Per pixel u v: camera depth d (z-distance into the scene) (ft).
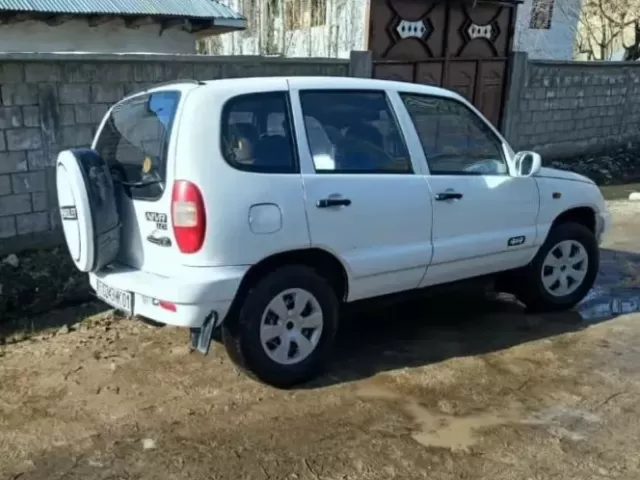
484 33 37.88
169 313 11.27
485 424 11.38
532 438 10.94
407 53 35.47
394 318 16.39
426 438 10.90
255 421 11.35
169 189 11.12
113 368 13.26
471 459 10.31
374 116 13.35
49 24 30.71
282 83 12.29
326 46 38.50
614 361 13.99
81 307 16.78
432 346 14.67
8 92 18.80
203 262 11.13
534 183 15.71
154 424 11.21
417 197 13.47
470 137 14.98
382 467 10.06
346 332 15.46
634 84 43.55
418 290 14.47
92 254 11.98
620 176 38.86
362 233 12.75
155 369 13.26
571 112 40.50
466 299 17.87
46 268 18.99
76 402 11.90
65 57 19.47
